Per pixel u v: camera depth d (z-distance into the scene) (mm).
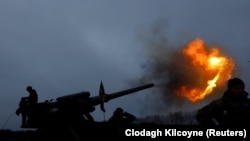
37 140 12922
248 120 7488
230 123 7484
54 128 12930
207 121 7625
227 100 7633
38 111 12984
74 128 12656
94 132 12195
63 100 12906
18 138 13273
